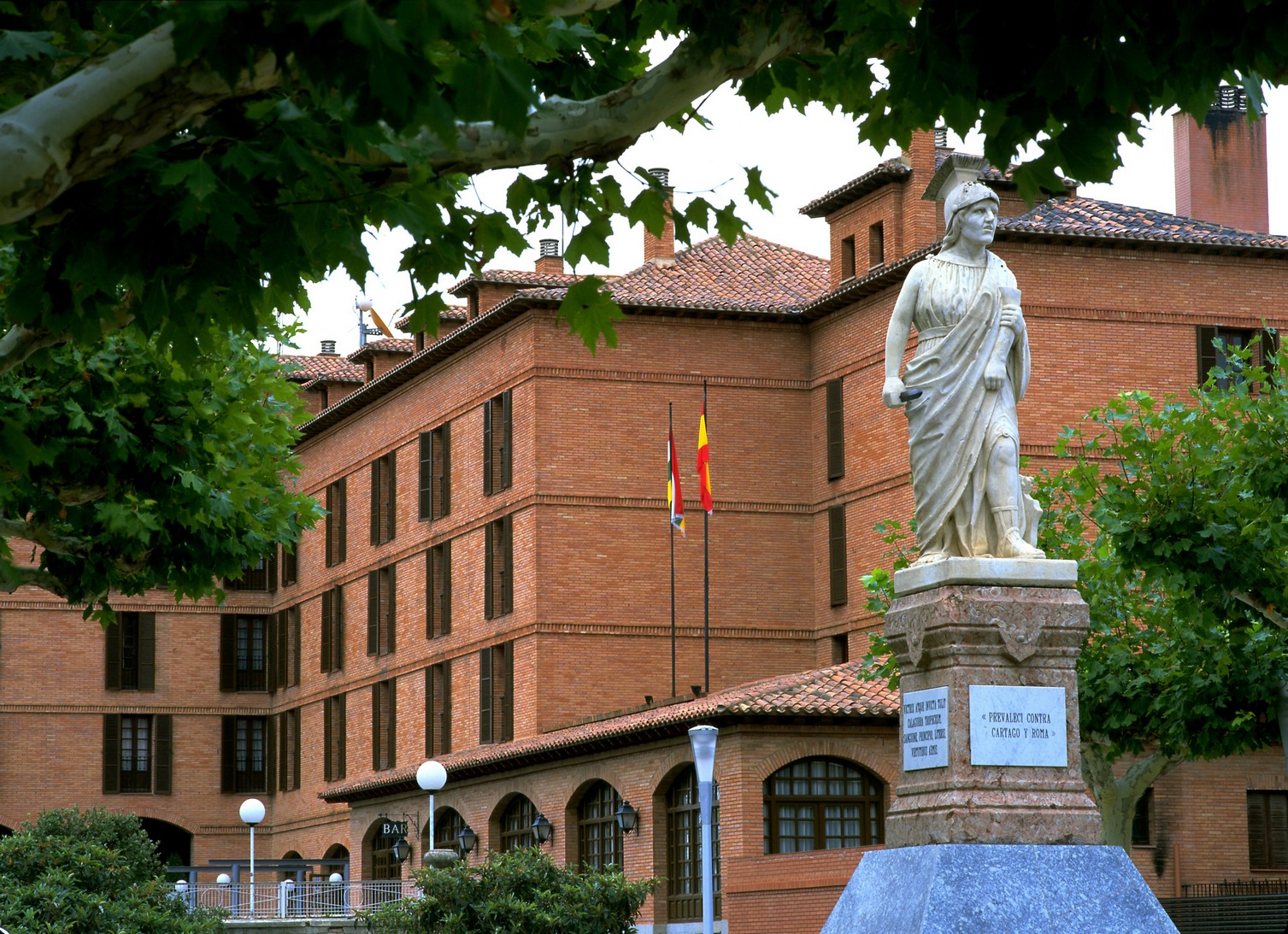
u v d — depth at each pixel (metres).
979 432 15.70
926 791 15.35
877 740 40.78
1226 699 31.08
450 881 27.11
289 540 24.17
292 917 40.41
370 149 9.84
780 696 40.59
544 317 51.16
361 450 62.94
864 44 10.02
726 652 50.91
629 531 51.03
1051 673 15.32
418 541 58.19
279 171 9.24
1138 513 29.06
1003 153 9.81
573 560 50.56
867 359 49.47
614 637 50.53
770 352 52.38
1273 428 28.56
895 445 48.22
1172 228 47.00
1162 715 32.78
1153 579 29.42
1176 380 46.06
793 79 11.62
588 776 45.53
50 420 19.98
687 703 43.19
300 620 67.50
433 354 56.31
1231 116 52.31
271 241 9.69
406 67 7.60
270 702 69.94
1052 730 15.23
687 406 51.75
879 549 48.59
